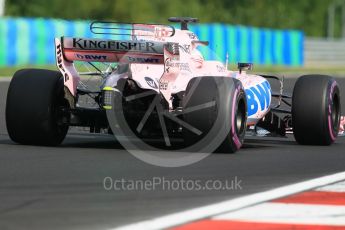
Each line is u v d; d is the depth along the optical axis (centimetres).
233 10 19312
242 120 3088
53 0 15275
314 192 2234
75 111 3041
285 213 1955
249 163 2770
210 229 1764
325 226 1839
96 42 2938
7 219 1811
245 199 2098
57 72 3128
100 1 15575
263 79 3541
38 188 2189
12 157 2784
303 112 3350
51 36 8988
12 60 8606
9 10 14850
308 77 3412
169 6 16838
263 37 12256
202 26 10950
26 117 3034
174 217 1858
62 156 2839
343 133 3991
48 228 1731
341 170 2670
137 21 15738
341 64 16662
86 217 1842
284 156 3012
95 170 2520
